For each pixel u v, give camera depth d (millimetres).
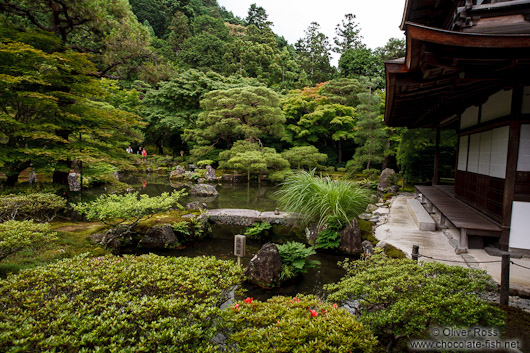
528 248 3486
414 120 7137
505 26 2422
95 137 7219
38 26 7254
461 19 2555
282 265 4027
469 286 1994
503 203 3590
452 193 6898
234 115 14844
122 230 5203
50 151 5727
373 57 24281
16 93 5469
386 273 2154
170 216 6113
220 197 10391
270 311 1766
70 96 6066
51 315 1506
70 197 6957
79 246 4371
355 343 1491
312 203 5625
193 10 37219
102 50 8664
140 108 19141
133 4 33938
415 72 2789
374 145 13727
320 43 32031
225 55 26453
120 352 1272
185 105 18734
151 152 21609
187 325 1515
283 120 15203
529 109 3406
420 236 4840
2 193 5602
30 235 2848
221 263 2311
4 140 6738
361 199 5871
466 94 4102
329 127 18188
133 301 1638
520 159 3477
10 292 1706
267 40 30703
